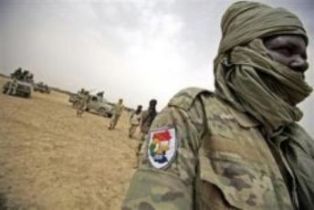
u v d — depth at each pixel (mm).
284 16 1022
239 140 905
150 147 865
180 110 911
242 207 802
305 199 972
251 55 1001
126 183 6480
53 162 6492
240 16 1075
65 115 12000
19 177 5402
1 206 4391
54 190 5348
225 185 824
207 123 911
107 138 10039
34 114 10258
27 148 6805
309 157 1058
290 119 977
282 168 956
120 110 12086
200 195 829
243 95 989
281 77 970
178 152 832
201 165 848
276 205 844
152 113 8469
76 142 8414
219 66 1110
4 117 8734
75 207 4988
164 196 768
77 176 6145
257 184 844
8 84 12086
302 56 1033
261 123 979
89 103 14625
